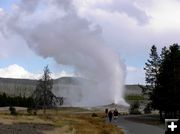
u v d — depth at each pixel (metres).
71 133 34.84
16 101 160.50
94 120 67.31
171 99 72.50
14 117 53.78
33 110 97.56
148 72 94.12
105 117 88.19
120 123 61.12
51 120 55.12
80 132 36.53
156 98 76.44
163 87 75.12
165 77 75.19
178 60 74.94
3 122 41.50
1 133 29.38
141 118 88.06
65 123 51.00
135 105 141.38
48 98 93.19
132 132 40.81
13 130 32.88
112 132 39.00
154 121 71.62
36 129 36.59
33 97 93.75
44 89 93.44
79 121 59.53
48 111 107.25
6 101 159.12
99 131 39.09
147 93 94.19
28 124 42.91
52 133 34.03
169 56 76.31
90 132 37.28
